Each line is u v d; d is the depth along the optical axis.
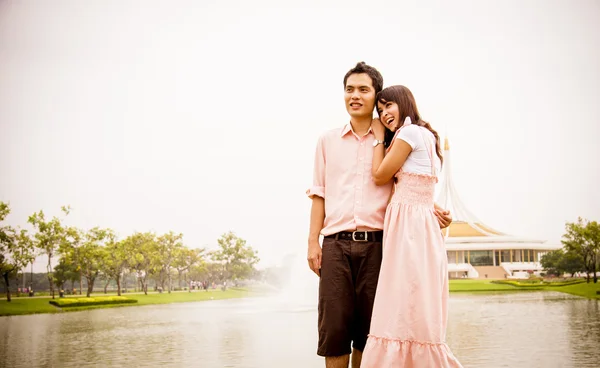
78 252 27.59
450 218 2.72
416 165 2.59
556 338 8.66
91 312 19.11
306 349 8.10
